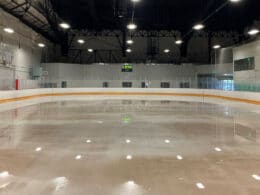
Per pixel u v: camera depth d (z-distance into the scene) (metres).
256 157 6.22
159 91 30.06
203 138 8.26
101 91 30.20
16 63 23.17
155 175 5.01
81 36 33.19
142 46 34.03
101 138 8.23
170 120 12.05
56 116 13.23
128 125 10.68
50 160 5.95
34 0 19.38
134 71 31.53
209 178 4.86
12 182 4.67
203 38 33.50
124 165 5.60
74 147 7.09
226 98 23.77
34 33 26.77
